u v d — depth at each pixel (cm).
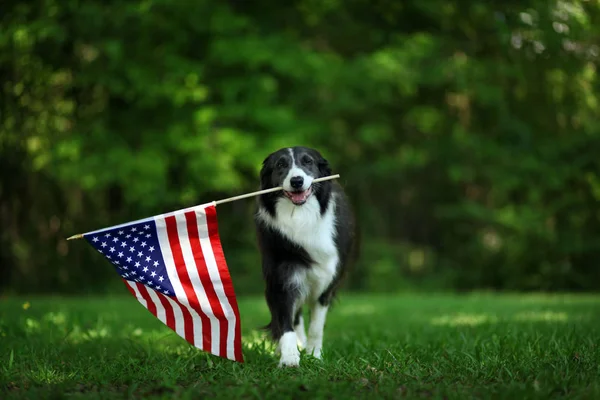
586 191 1659
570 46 1182
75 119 1370
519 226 1641
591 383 368
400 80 1579
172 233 455
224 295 454
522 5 1184
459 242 2027
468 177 1781
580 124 1620
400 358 457
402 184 2152
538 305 1038
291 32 1666
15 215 1438
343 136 1831
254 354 506
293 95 1638
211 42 1509
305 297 514
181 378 404
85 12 1290
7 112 1173
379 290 1711
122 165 1357
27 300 1126
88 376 416
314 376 409
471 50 1628
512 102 1636
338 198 547
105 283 1499
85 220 1516
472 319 820
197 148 1399
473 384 380
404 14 1664
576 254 1603
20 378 408
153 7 1367
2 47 1177
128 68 1374
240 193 1642
